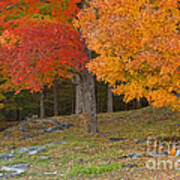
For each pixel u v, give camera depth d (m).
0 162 10.17
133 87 7.26
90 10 8.17
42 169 8.77
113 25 7.05
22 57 10.61
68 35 11.41
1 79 12.88
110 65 7.08
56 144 12.28
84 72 13.99
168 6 7.03
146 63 6.98
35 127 17.70
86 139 12.82
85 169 8.05
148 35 6.81
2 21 11.84
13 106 28.56
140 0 7.18
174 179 6.63
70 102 36.44
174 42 6.42
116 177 7.21
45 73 11.22
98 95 32.66
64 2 11.61
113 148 10.80
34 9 12.02
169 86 7.30
